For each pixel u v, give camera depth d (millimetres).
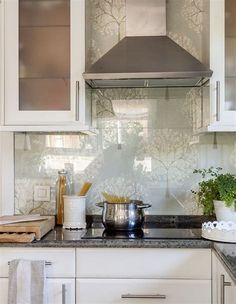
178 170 2430
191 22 2443
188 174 2426
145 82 2285
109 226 2104
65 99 2156
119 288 1854
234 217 2070
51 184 2457
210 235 1874
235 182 2092
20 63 2178
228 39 2129
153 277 1854
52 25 2180
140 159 2445
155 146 2443
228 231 1827
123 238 1930
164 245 1844
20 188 2459
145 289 1850
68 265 1866
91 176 2459
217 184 2129
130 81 2244
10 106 2154
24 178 2459
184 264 1847
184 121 2432
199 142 2426
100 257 1863
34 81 2170
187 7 2443
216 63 2098
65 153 2455
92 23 2457
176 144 2434
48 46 2176
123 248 1856
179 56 2137
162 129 2439
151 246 1847
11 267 1843
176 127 2434
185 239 1898
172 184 2432
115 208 2096
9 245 1861
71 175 2459
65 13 2176
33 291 1834
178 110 2434
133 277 1855
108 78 2059
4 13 2170
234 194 2047
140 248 1854
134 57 2145
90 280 1861
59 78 2162
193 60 2109
